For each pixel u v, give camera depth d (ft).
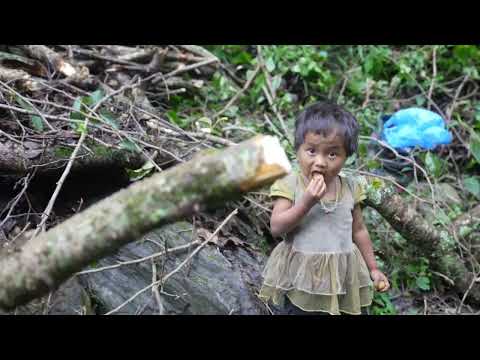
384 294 10.27
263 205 10.44
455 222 11.32
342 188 8.09
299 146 7.66
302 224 7.86
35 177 8.82
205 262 8.71
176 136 10.30
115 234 4.81
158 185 4.66
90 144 9.12
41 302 7.30
